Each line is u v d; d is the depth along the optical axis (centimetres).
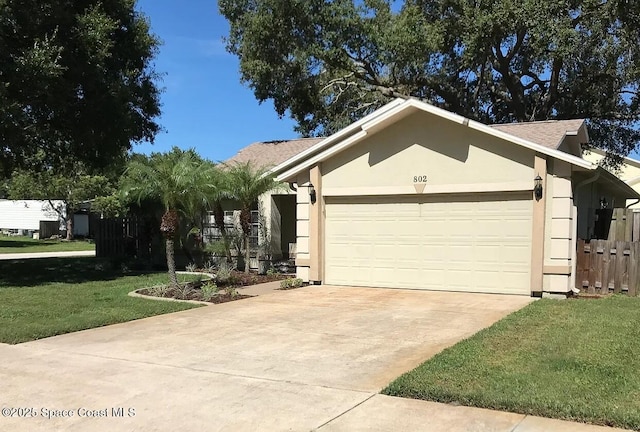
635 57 2320
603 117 2777
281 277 1606
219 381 612
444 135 1273
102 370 659
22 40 1467
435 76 2888
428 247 1305
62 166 2066
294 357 708
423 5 2669
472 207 1255
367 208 1384
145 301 1152
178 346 773
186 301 1153
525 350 698
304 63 2616
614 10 2180
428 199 1306
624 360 646
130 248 2088
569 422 478
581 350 693
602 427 465
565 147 1423
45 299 1186
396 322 924
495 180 1212
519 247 1203
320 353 727
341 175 1404
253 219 1802
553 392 534
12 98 1422
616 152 2792
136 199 1730
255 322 937
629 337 760
